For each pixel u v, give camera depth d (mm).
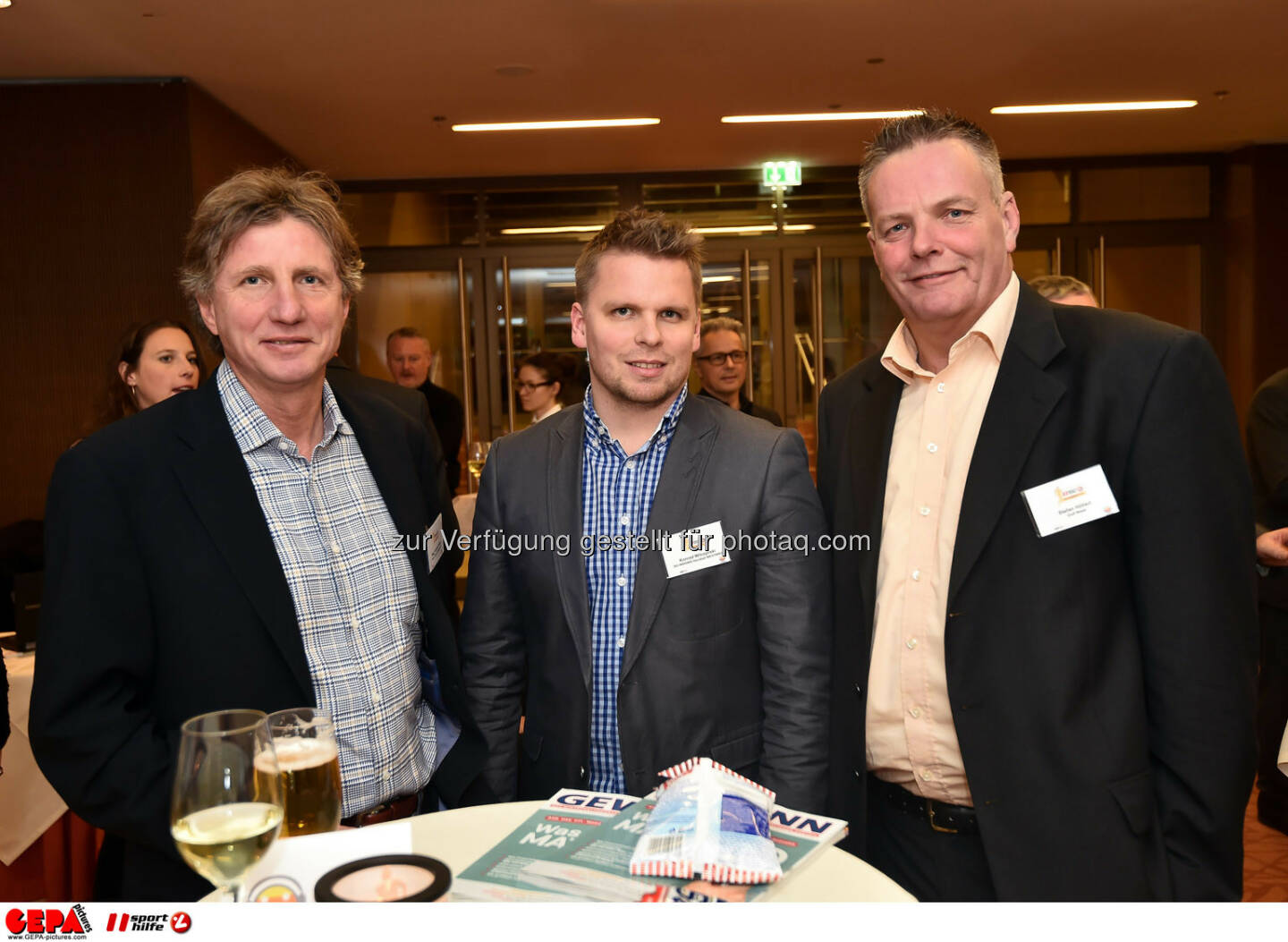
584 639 1626
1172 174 8008
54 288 5199
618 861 1116
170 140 5203
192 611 1394
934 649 1500
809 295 7984
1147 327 1440
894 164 1481
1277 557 2441
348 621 1511
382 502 1635
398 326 7980
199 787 971
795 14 4668
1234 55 5418
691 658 1589
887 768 1571
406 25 4609
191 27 4516
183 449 1442
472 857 1189
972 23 4852
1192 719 1339
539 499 1701
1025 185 8047
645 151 7223
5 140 5176
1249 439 2957
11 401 5203
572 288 7980
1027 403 1452
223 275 1425
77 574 1337
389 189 7918
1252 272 7645
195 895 1373
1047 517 1414
